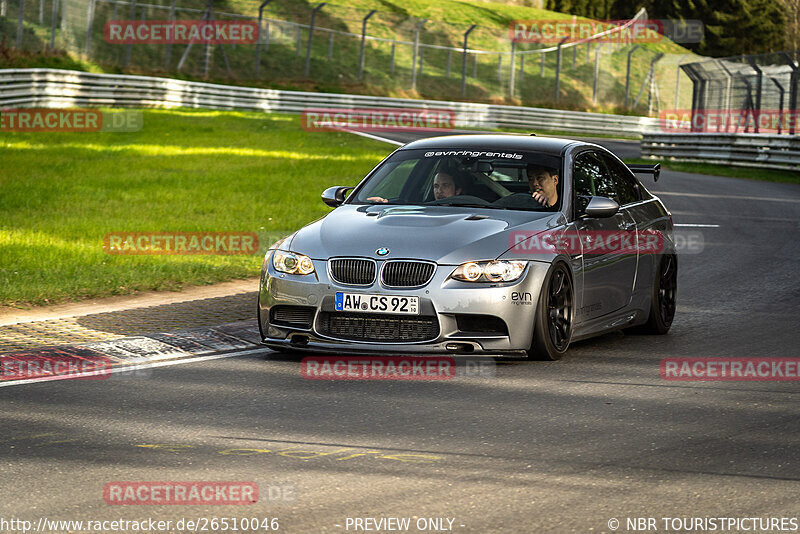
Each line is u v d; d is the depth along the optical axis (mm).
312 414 20641
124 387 22906
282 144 99062
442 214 26453
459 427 19703
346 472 16828
